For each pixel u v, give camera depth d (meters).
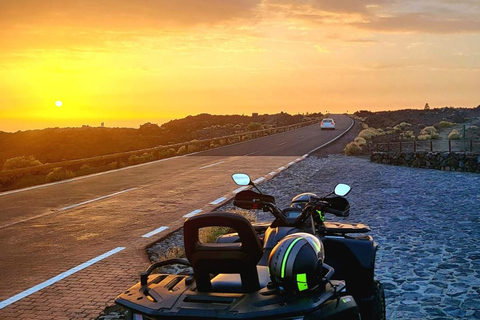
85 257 9.81
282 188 18.89
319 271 3.47
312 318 3.30
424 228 11.24
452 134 42.97
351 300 3.67
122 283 8.14
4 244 11.14
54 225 13.22
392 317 6.20
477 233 10.55
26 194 19.36
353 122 112.25
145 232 12.02
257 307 3.29
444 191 16.62
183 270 8.65
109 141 63.41
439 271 8.03
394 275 7.92
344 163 28.00
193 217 3.61
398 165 26.25
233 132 81.69
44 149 55.84
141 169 28.06
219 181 21.59
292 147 42.44
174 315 3.28
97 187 20.94
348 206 5.02
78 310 6.96
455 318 6.11
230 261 3.51
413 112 121.69
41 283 8.20
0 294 7.71
